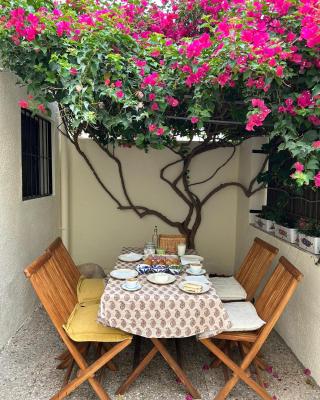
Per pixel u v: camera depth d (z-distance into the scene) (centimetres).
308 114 232
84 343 263
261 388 237
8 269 308
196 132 429
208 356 299
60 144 480
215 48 237
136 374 251
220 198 516
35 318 360
